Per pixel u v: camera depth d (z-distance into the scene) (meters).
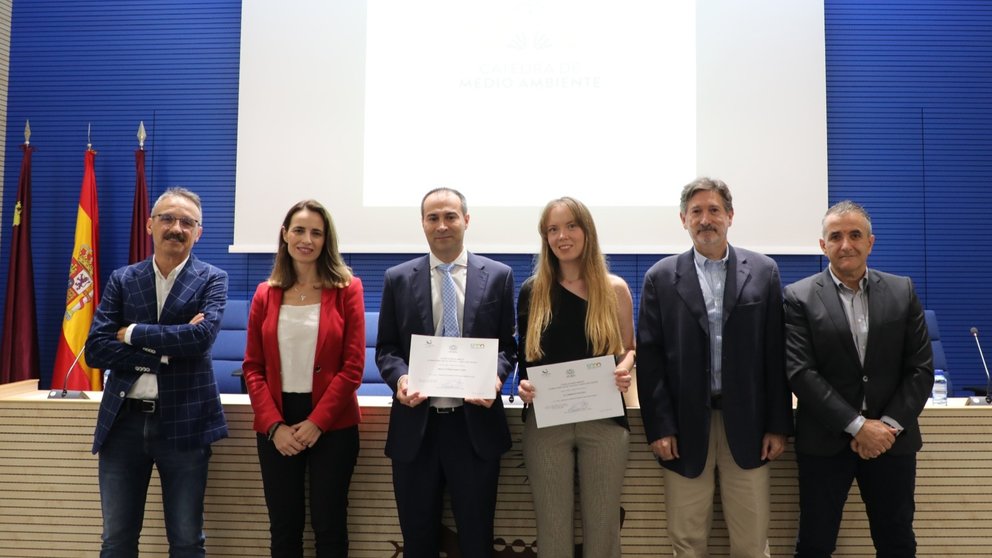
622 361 2.19
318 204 2.30
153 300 2.26
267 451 2.15
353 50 4.55
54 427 2.50
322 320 2.22
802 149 4.40
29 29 4.89
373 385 3.97
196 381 2.23
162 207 2.28
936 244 4.52
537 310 2.16
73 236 4.82
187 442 2.18
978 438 2.33
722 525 2.34
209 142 4.73
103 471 2.18
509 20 4.52
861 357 2.17
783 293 2.28
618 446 2.11
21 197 4.57
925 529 2.33
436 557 2.20
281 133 4.55
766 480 2.16
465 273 2.26
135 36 4.81
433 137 4.52
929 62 4.56
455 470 2.12
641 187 4.44
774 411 2.13
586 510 2.12
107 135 4.79
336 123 4.55
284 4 4.58
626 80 4.46
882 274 2.23
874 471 2.10
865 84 4.56
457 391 2.07
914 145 4.55
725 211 2.24
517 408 2.38
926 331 2.16
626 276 4.53
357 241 4.52
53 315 4.80
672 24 4.45
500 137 4.50
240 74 4.58
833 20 4.57
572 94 4.48
